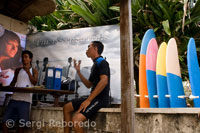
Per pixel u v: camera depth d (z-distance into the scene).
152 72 3.40
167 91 3.24
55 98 3.84
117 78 4.52
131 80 2.58
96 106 2.81
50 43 5.18
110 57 4.66
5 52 4.77
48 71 3.49
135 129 2.67
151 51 3.54
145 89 3.43
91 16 5.10
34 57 5.20
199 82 3.04
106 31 4.82
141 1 5.11
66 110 2.91
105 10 5.17
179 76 3.26
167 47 3.28
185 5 3.95
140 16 5.05
